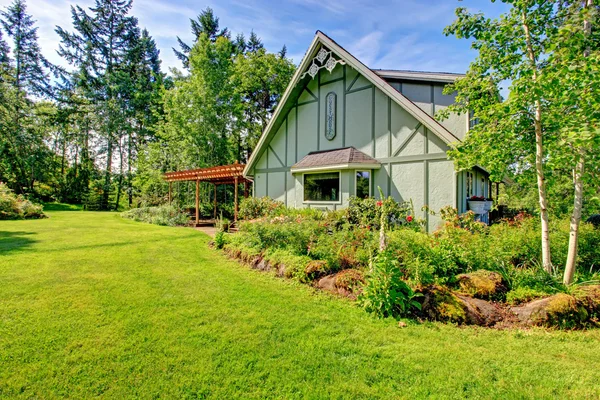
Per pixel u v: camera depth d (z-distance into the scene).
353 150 10.20
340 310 4.11
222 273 5.98
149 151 24.09
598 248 5.18
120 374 2.67
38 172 26.84
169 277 5.63
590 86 3.46
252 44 30.06
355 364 2.82
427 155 8.77
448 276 4.55
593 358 2.93
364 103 10.20
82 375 2.65
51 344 3.14
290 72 27.45
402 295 3.94
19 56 28.19
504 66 4.80
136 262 6.77
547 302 3.68
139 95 29.38
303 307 4.20
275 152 13.09
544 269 4.56
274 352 3.03
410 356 2.95
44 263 6.51
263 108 28.41
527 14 4.47
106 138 29.19
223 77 23.03
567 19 4.01
